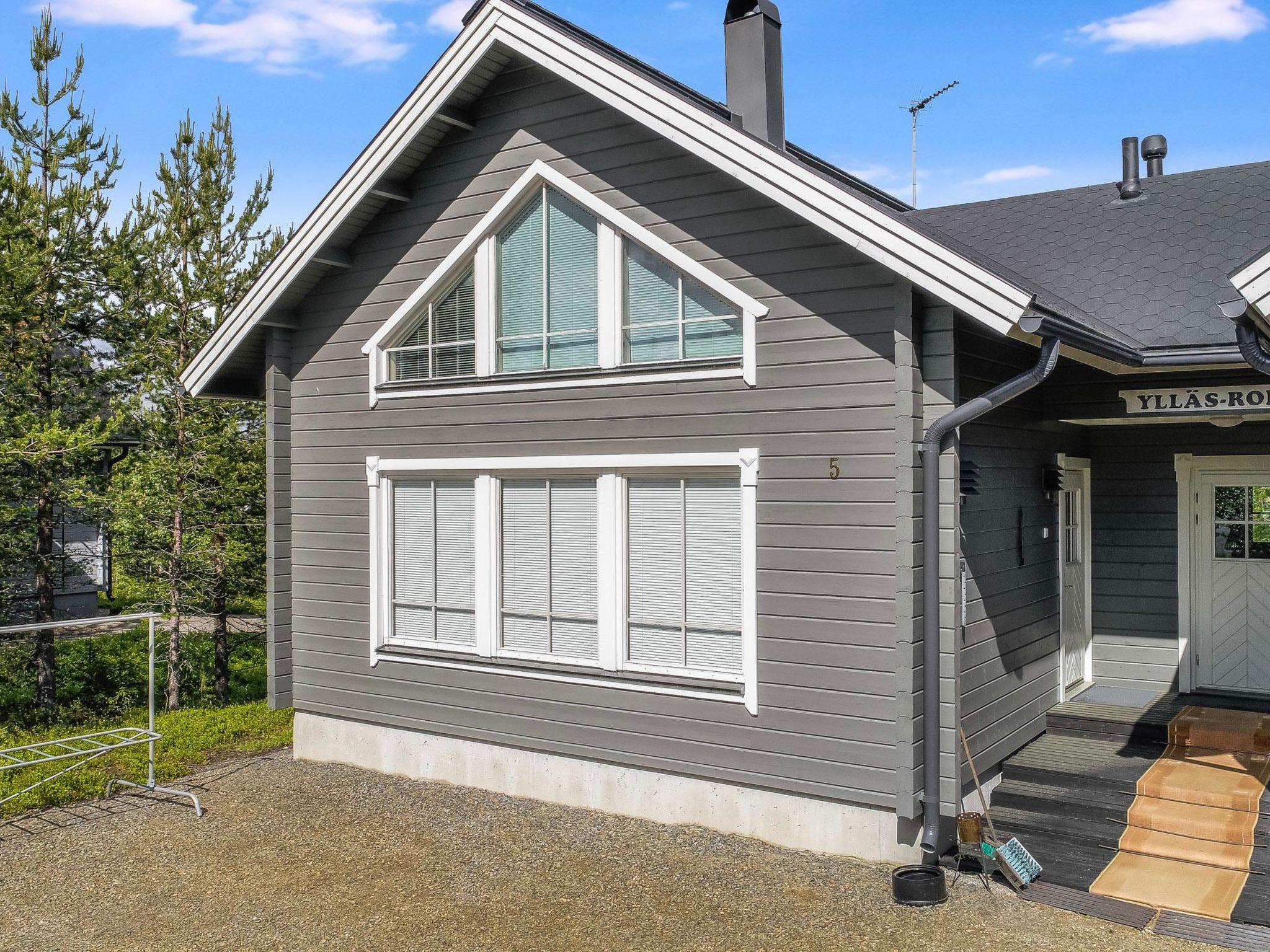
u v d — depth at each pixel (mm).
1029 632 8789
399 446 9875
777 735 7758
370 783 9867
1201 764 7984
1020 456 8594
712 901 6906
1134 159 11539
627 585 8555
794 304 7617
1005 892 6797
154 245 15969
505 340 9305
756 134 8984
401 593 10031
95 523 16672
